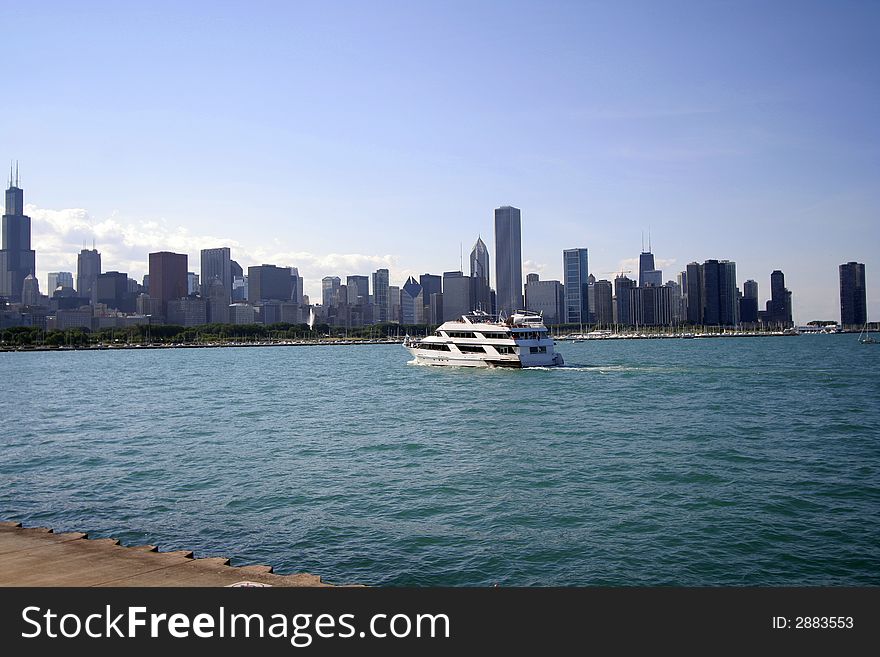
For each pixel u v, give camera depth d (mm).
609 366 148625
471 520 34156
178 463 50125
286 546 30469
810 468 45469
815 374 126438
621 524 33031
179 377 157000
